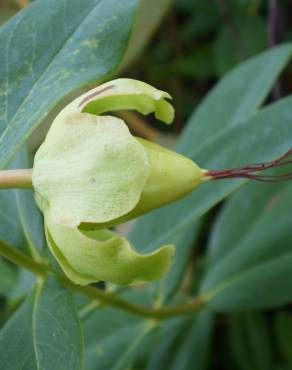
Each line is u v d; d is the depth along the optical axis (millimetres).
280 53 152
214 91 158
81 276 91
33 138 180
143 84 91
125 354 144
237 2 206
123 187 83
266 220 155
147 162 83
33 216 118
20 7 213
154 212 134
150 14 185
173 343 152
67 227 85
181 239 151
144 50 224
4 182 92
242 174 92
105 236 89
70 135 86
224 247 156
